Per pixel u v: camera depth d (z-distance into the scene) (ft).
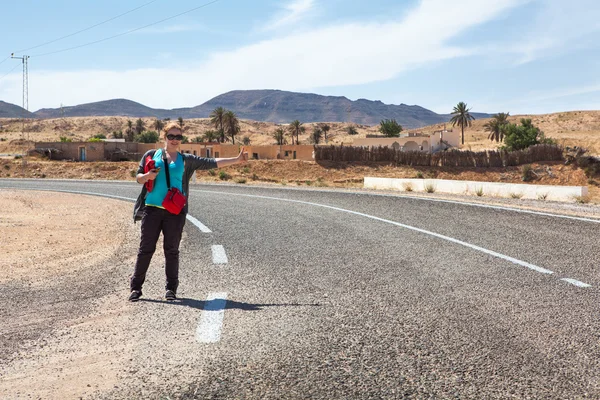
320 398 9.28
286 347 11.87
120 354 11.64
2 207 53.83
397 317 14.19
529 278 18.71
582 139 386.52
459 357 11.21
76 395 9.57
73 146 250.16
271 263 22.11
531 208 43.70
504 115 399.44
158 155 17.24
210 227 34.09
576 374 10.27
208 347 11.91
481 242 26.68
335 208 44.93
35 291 18.40
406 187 76.64
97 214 46.47
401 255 23.52
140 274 16.84
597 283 17.80
